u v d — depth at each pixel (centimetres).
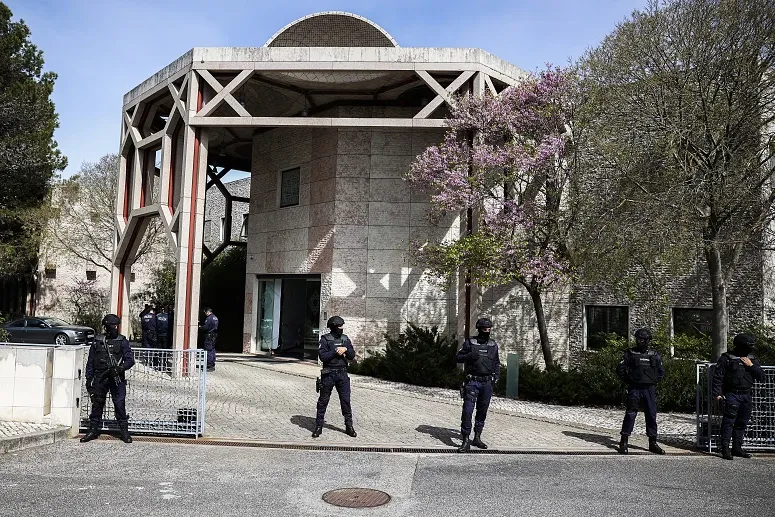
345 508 592
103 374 865
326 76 1811
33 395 898
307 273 2091
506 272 1477
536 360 1989
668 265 1315
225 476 702
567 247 1494
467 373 898
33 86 2647
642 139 1307
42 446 835
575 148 1470
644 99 1289
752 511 608
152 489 642
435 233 1972
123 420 874
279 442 884
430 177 1564
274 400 1260
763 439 909
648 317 1836
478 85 1711
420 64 1722
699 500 644
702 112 1230
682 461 843
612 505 619
